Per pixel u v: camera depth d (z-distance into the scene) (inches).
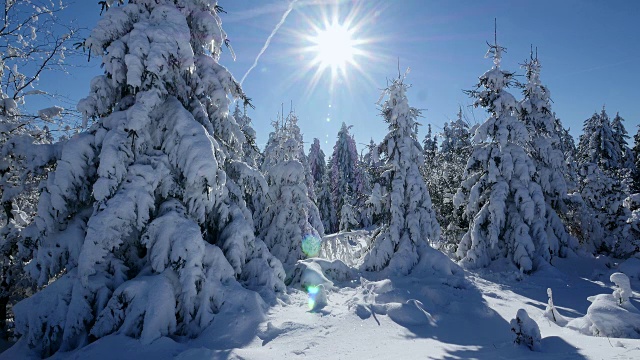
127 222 351.3
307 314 382.3
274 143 920.9
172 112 403.2
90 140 374.3
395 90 698.2
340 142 1995.6
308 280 513.7
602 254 875.4
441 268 629.0
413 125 711.1
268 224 660.7
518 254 695.1
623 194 927.7
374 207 702.5
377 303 422.3
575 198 828.6
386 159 728.3
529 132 817.5
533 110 852.6
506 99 745.6
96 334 317.1
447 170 1031.6
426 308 421.7
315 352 289.4
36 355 318.7
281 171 652.1
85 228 372.2
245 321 341.1
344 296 486.0
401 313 383.2
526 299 521.7
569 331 348.8
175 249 354.3
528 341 280.5
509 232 738.2
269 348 301.9
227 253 418.6
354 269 668.7
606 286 605.3
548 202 834.2
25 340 335.6
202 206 399.5
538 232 721.6
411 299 435.2
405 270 628.4
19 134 428.1
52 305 330.3
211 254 391.9
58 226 373.4
